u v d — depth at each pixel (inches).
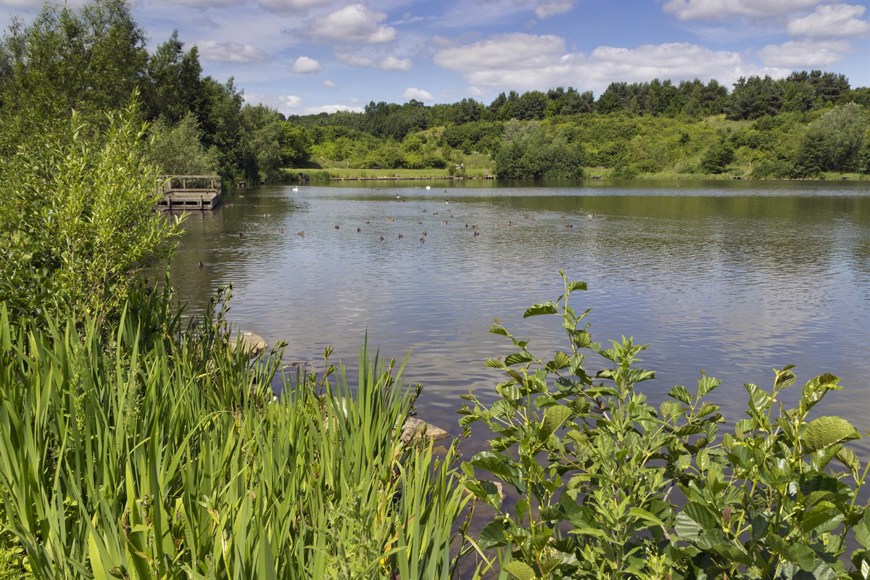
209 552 106.1
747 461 84.7
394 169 4766.2
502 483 225.3
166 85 2103.8
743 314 534.9
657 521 83.1
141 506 103.4
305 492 129.5
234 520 103.9
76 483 122.5
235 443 146.3
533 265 787.4
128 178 260.7
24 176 261.0
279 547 104.0
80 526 113.3
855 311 546.9
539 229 1209.4
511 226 1264.8
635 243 1002.1
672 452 103.8
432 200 2102.6
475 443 265.3
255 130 3073.3
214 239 1016.9
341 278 687.7
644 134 4758.9
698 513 80.7
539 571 91.3
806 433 76.8
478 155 4945.9
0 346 164.9
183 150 1814.7
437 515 123.0
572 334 121.2
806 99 5428.2
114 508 111.0
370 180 3988.7
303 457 137.6
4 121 572.4
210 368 231.3
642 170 4148.6
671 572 83.5
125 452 130.6
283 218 1396.4
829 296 608.4
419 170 4611.2
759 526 77.2
